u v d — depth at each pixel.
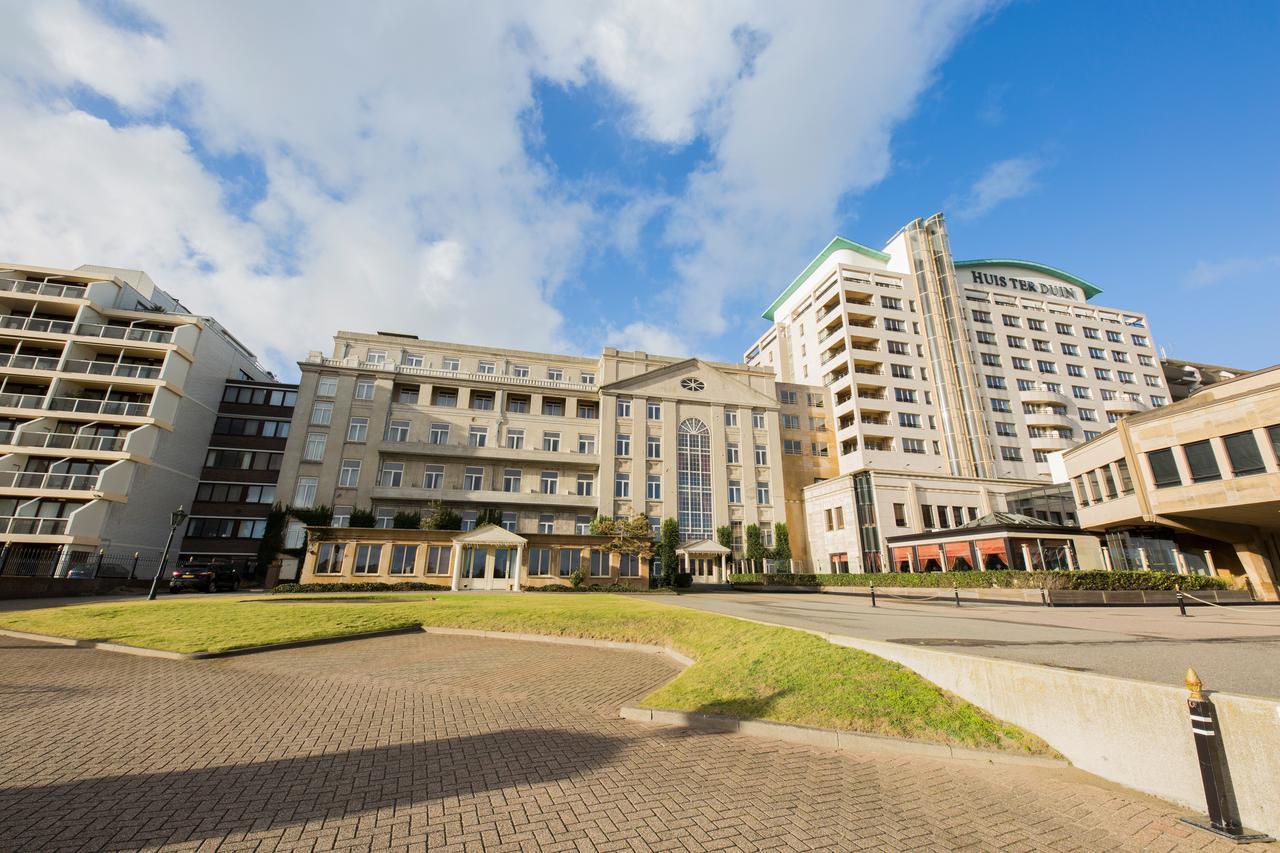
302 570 34.03
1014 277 75.06
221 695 8.91
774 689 8.60
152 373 38.88
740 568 45.16
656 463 46.22
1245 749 4.75
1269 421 20.52
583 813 4.86
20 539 31.78
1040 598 22.86
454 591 32.22
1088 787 5.64
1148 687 5.60
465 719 7.95
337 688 9.69
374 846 4.19
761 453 49.25
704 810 5.00
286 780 5.50
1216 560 27.25
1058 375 66.31
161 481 38.62
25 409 35.38
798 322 67.94
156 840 4.19
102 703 8.17
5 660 11.22
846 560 43.41
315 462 40.22
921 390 57.94
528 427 45.59
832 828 4.68
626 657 13.59
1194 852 4.34
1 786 5.09
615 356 49.00
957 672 7.83
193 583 30.38
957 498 42.06
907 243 64.44
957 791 5.55
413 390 44.72
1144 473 24.69
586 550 36.16
